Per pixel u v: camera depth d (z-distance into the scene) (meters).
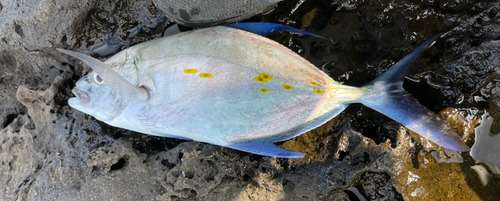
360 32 0.34
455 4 0.32
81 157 0.35
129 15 0.35
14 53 0.37
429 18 0.33
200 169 0.31
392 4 0.33
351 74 0.34
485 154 0.31
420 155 0.31
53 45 0.35
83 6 0.33
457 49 0.32
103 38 0.36
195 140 0.31
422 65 0.33
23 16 0.33
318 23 0.35
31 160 0.38
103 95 0.32
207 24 0.33
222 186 0.32
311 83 0.30
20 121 0.40
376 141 0.32
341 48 0.35
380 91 0.29
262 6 0.31
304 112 0.30
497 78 0.30
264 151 0.30
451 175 0.31
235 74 0.29
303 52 0.35
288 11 0.34
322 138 0.33
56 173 0.34
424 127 0.29
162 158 0.33
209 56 0.30
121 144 0.33
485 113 0.31
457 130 0.31
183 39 0.30
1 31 0.34
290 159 0.33
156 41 0.31
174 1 0.30
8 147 0.40
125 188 0.32
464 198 0.31
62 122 0.38
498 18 0.31
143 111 0.30
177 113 0.30
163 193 0.32
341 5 0.34
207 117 0.30
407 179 0.31
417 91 0.33
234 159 0.32
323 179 0.32
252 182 0.32
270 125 0.30
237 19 0.32
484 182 0.31
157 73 0.30
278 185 0.32
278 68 0.30
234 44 0.30
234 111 0.29
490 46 0.31
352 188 0.32
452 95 0.32
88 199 0.32
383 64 0.34
